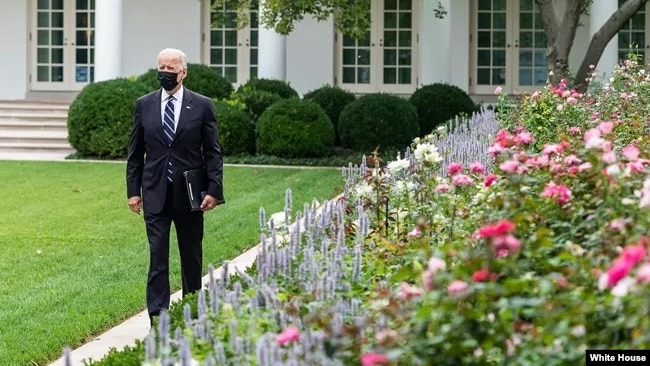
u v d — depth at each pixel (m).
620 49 25.30
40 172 17.92
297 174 17.83
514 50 25.45
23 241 11.70
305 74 25.31
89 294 8.95
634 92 13.45
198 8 25.45
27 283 9.53
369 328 4.33
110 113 20.08
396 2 25.45
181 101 7.56
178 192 7.49
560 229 5.47
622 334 4.02
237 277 6.84
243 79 25.62
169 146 7.49
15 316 8.17
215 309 4.88
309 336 4.09
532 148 9.83
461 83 25.44
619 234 4.86
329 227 7.00
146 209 7.50
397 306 4.34
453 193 6.88
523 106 12.62
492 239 4.21
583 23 24.88
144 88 20.52
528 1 25.42
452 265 4.70
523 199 5.61
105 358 5.62
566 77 18.28
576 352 3.82
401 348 4.04
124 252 11.01
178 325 5.73
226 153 20.19
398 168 7.72
